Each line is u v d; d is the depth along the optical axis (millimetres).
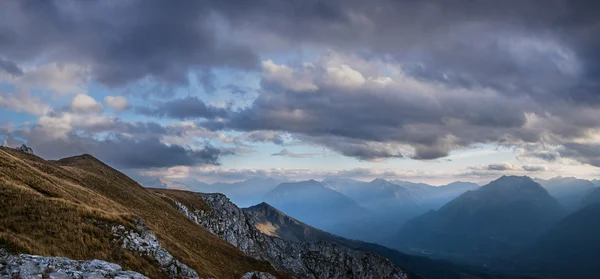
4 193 39406
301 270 178000
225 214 151375
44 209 39719
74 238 37062
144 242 44562
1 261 22422
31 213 37969
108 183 87625
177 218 96188
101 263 26094
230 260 79688
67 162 106688
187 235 79000
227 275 66750
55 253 32438
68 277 22672
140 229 46281
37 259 23875
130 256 40250
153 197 106188
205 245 80062
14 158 58594
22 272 21766
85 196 59875
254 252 149750
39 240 33594
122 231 43656
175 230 76750
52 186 53219
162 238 57750
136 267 39281
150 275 39750
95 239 39062
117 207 64875
